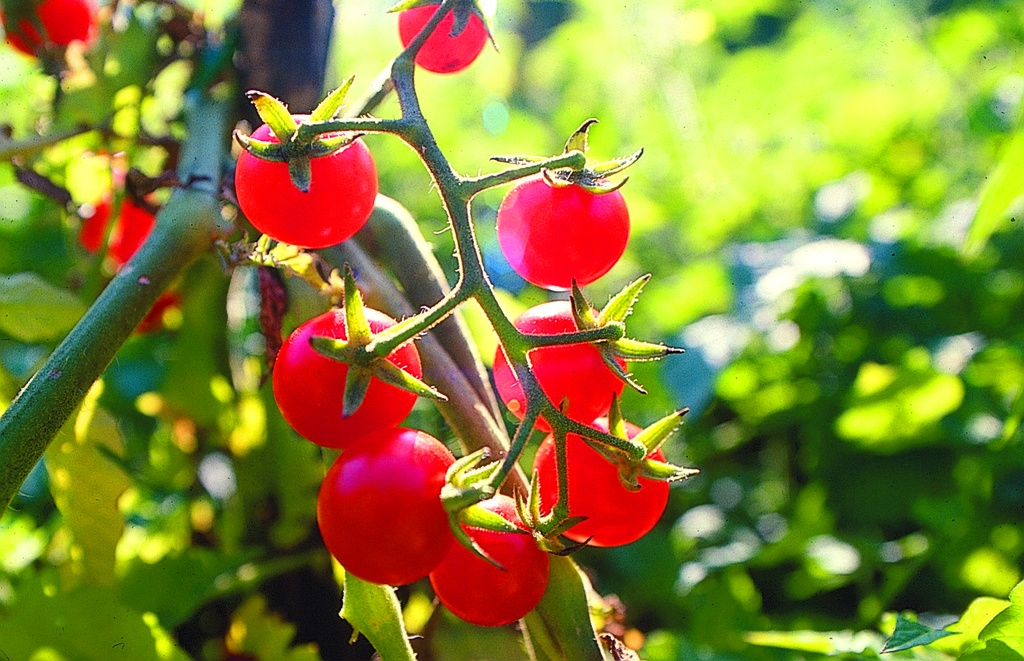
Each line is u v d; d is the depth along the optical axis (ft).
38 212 2.30
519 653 1.78
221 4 1.81
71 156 1.73
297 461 1.66
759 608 2.07
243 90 1.60
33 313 1.55
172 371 1.77
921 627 1.25
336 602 1.65
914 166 3.23
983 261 2.43
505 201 1.20
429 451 1.08
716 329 2.22
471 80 4.15
